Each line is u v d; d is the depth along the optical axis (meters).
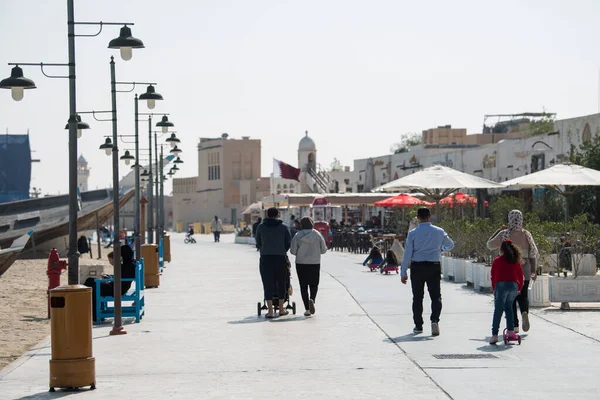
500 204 46.81
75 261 15.96
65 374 12.88
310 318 21.34
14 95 17.59
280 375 13.73
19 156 79.19
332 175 116.62
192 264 49.00
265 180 151.25
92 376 13.01
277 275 21.94
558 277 21.92
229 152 160.50
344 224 72.19
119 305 19.53
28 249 59.50
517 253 16.53
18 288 35.25
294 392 12.35
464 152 66.81
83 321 12.98
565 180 31.34
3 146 78.94
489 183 35.81
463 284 30.11
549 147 53.06
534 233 25.64
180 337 18.55
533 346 16.20
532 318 20.17
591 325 18.97
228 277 37.75
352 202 64.31
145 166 66.44
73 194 16.11
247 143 161.00
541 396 11.84
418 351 15.84
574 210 43.97
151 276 32.47
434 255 18.05
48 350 17.34
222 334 18.86
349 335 18.16
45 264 52.12
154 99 29.97
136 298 21.53
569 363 14.39
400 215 57.81
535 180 31.47
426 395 11.99
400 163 81.06
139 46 20.12
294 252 22.02
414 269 18.11
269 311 21.69
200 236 128.62
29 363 15.70
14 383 13.66
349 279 33.97
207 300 27.06
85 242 61.12
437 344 16.64
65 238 64.31
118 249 19.62
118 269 19.61
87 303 13.06
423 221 18.22
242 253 64.69
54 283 24.23
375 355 15.50
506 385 12.62
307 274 21.89
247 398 12.00
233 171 161.00
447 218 40.00
